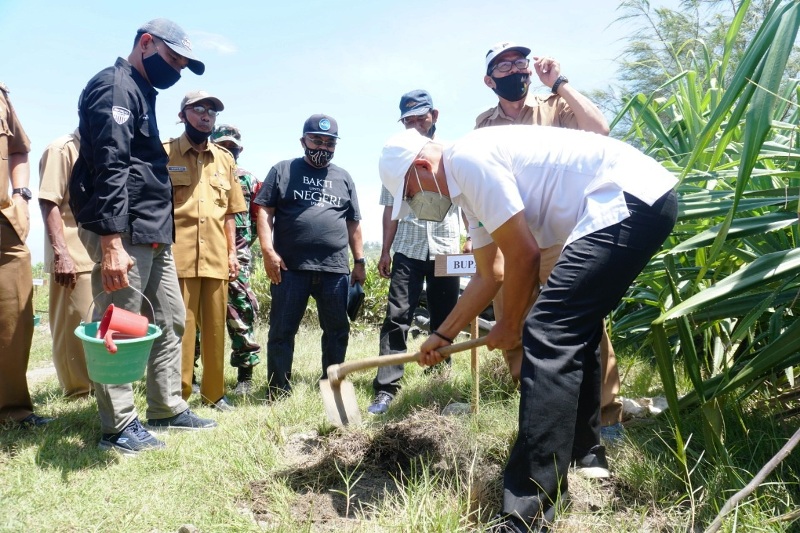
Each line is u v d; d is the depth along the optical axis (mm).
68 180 4270
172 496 2795
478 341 2750
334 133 4867
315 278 4895
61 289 4609
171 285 3889
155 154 3619
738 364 3148
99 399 3387
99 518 2576
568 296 2402
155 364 3852
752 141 2355
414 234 4988
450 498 2629
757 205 3152
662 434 3182
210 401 4574
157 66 3574
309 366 5938
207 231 4488
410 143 2678
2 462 3143
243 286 5266
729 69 6578
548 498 2363
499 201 2432
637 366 4375
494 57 3768
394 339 4848
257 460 3176
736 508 2146
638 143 5840
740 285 2613
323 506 2771
